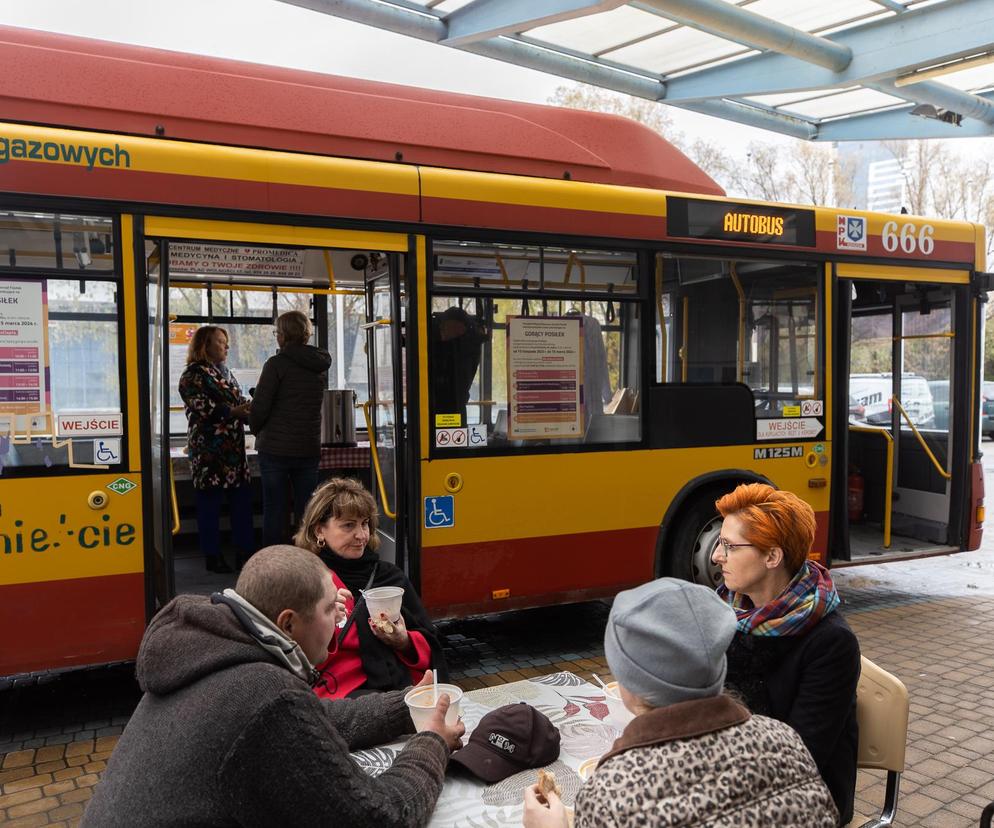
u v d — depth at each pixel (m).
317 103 4.88
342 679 3.02
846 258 6.39
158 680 1.79
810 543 2.46
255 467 7.11
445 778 2.20
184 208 4.36
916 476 7.49
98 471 4.21
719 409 5.92
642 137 5.95
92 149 4.18
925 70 7.24
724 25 6.75
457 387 5.05
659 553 5.73
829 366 6.35
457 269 5.04
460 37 7.25
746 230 5.96
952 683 5.06
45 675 5.18
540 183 5.29
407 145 5.07
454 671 5.31
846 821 2.38
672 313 5.73
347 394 7.12
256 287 7.10
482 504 5.13
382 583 3.50
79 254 4.18
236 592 1.99
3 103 4.18
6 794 3.68
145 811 1.69
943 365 7.22
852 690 2.34
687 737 1.50
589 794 1.50
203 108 4.58
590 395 5.47
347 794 1.76
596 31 7.69
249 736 1.68
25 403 4.09
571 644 5.88
